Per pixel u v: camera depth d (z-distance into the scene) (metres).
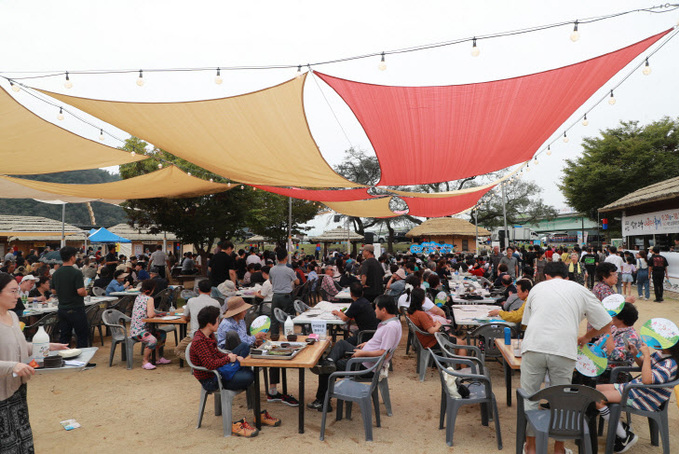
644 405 3.31
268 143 5.66
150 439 3.86
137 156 7.43
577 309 3.18
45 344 2.84
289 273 7.05
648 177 26.61
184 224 14.27
